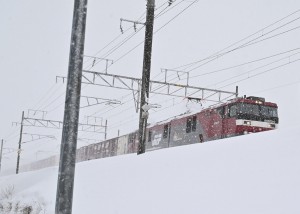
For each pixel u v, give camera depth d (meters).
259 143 7.25
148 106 15.82
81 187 11.09
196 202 5.70
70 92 4.24
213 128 21.72
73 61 4.29
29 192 17.61
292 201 4.43
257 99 21.33
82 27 4.34
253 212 4.55
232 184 5.73
